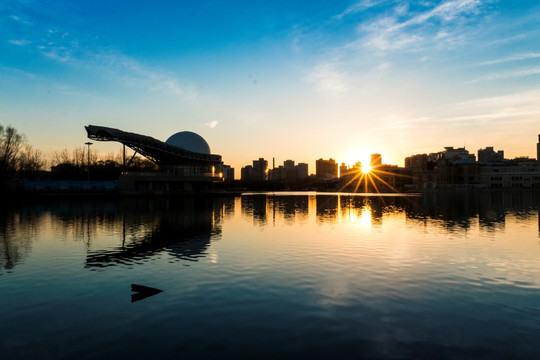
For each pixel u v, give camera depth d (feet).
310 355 25.12
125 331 29.25
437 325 30.30
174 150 295.69
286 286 40.93
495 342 27.25
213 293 38.63
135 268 49.62
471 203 205.57
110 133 248.52
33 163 328.29
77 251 61.67
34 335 28.68
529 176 503.20
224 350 25.93
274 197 295.89
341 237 76.38
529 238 74.90
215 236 77.92
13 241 72.18
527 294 38.34
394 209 159.22
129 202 202.49
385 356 25.02
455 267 49.70
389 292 38.83
